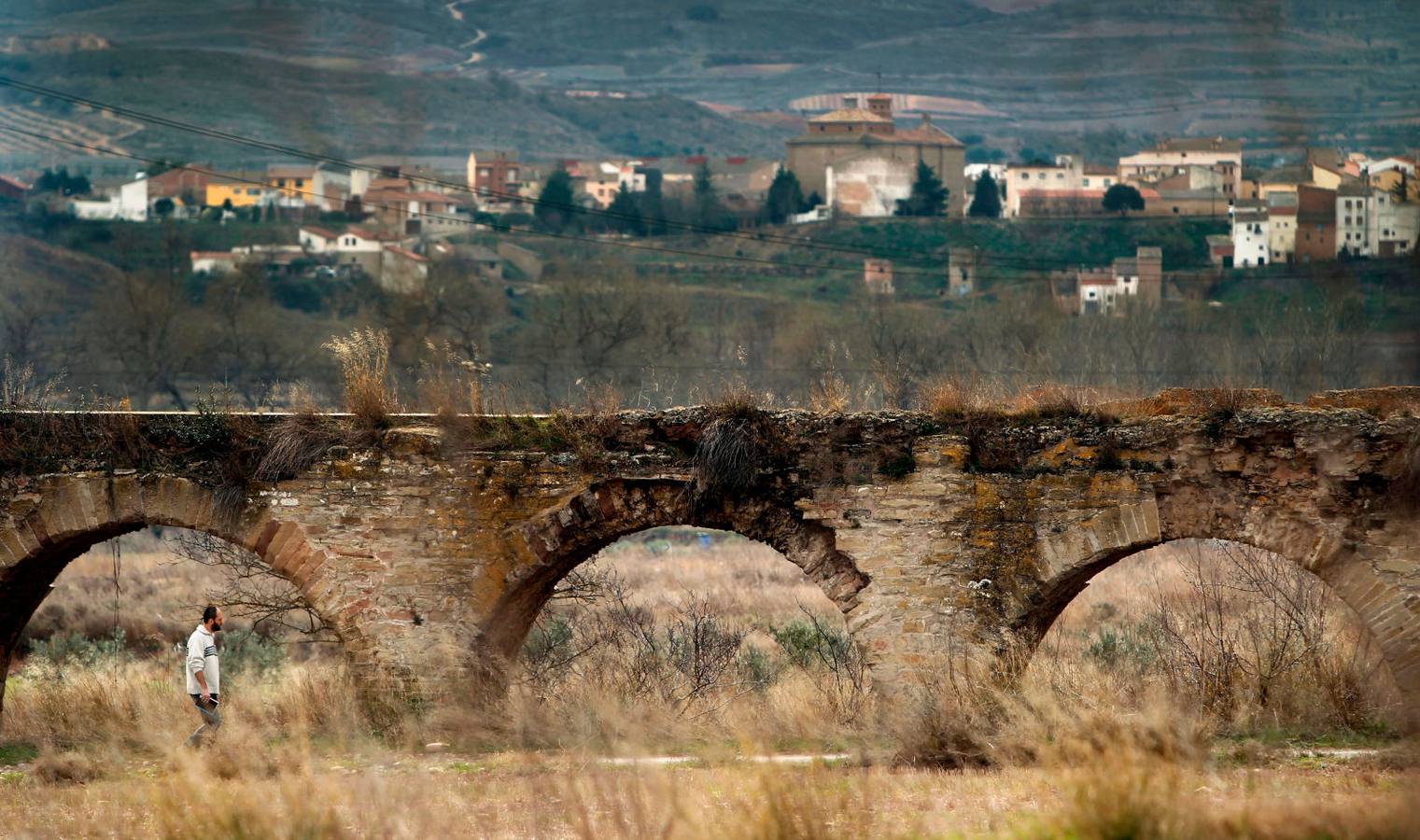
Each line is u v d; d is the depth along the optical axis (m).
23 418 66.94
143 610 117.56
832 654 72.69
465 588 65.25
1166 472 61.28
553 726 63.06
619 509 65.31
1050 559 62.09
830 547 64.25
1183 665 64.88
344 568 65.69
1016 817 41.59
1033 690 57.28
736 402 65.19
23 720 68.88
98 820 45.84
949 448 63.31
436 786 50.16
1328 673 63.22
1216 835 36.72
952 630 62.44
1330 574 59.25
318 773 55.31
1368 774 48.91
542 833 42.53
